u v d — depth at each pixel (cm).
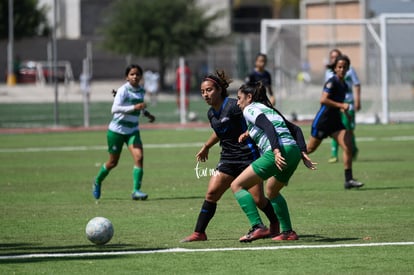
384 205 3656
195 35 16100
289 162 2703
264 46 8650
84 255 2608
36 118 10394
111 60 17150
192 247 2728
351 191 4150
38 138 7731
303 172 5022
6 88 14900
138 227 3147
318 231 3017
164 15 15950
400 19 8688
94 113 11125
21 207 3697
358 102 5303
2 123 9644
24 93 14488
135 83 3916
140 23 15900
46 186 4453
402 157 5794
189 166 5394
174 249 2691
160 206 3706
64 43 17475
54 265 2464
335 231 3012
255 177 2703
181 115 9375
